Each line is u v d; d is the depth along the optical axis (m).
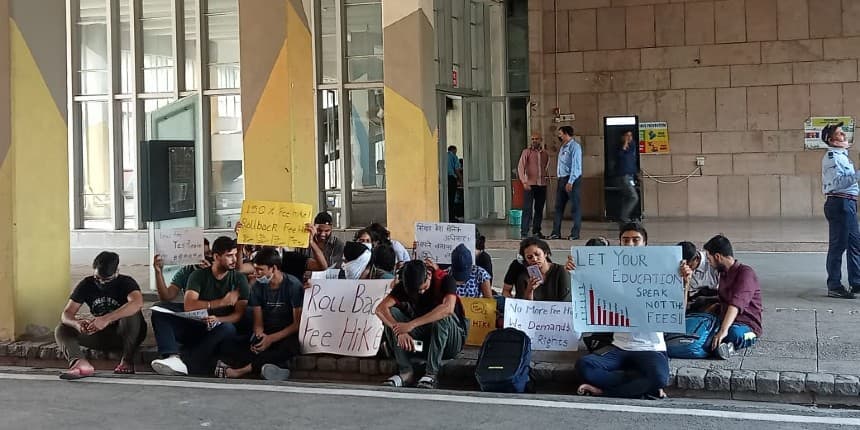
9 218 9.64
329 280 8.75
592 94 21.33
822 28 19.92
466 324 8.32
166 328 8.62
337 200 19.88
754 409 6.85
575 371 7.61
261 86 12.26
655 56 20.92
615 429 6.32
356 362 8.54
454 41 21.30
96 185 20.86
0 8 9.66
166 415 6.98
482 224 21.09
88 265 16.42
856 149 19.80
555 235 17.62
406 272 7.93
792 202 20.25
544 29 21.58
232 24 19.97
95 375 8.52
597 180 21.42
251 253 9.89
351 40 19.72
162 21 20.38
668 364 7.39
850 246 10.84
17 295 9.66
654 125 20.97
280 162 12.24
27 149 9.79
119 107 20.64
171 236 9.48
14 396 7.69
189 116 13.23
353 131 19.73
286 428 6.55
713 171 20.69
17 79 9.69
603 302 7.54
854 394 7.02
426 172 15.17
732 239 16.22
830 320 9.52
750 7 20.31
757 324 8.30
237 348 8.63
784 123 20.22
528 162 17.69
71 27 20.72
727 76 20.52
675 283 7.41
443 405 7.12
